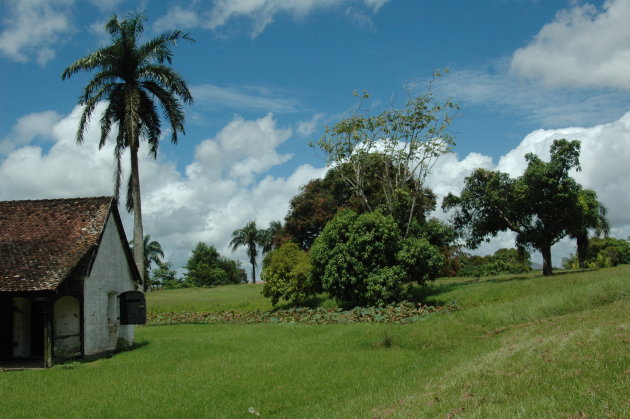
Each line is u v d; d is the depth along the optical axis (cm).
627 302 1798
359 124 3788
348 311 3139
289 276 3725
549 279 3055
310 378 1394
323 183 5853
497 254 7512
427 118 3703
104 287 2186
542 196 3709
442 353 1673
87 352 2016
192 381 1423
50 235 2125
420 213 4788
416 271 3316
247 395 1234
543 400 779
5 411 1183
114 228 2305
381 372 1436
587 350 1059
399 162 3947
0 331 2108
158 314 4100
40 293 1836
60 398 1298
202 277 8800
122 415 1100
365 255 3150
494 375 1042
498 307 2123
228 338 2347
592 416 684
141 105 3253
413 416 850
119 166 3250
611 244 6562
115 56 3206
